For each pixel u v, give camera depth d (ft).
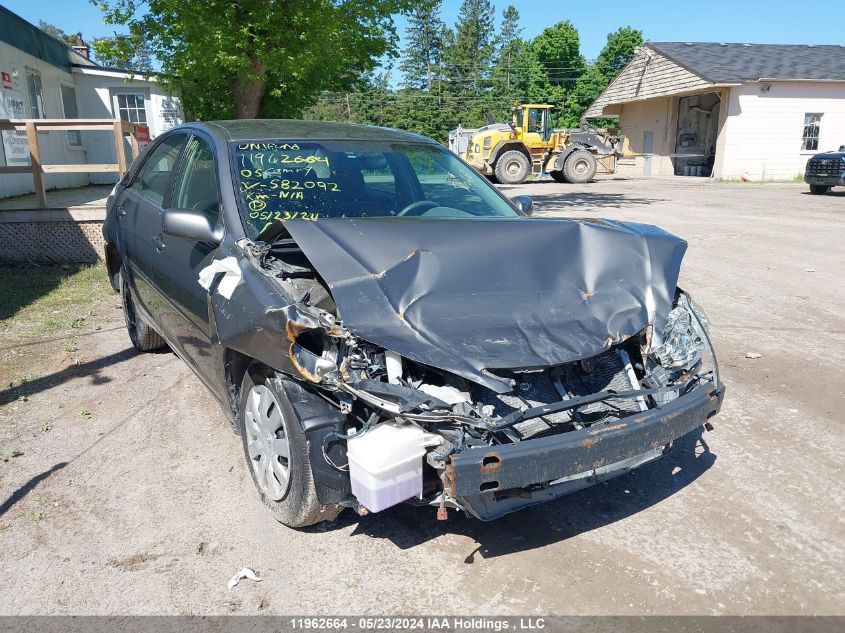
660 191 71.05
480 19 263.70
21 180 41.11
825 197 61.72
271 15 38.68
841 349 18.39
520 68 216.95
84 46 67.00
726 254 31.83
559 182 89.56
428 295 9.52
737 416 14.39
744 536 10.28
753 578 9.33
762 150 86.89
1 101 39.19
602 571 9.52
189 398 15.46
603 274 10.78
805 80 83.41
